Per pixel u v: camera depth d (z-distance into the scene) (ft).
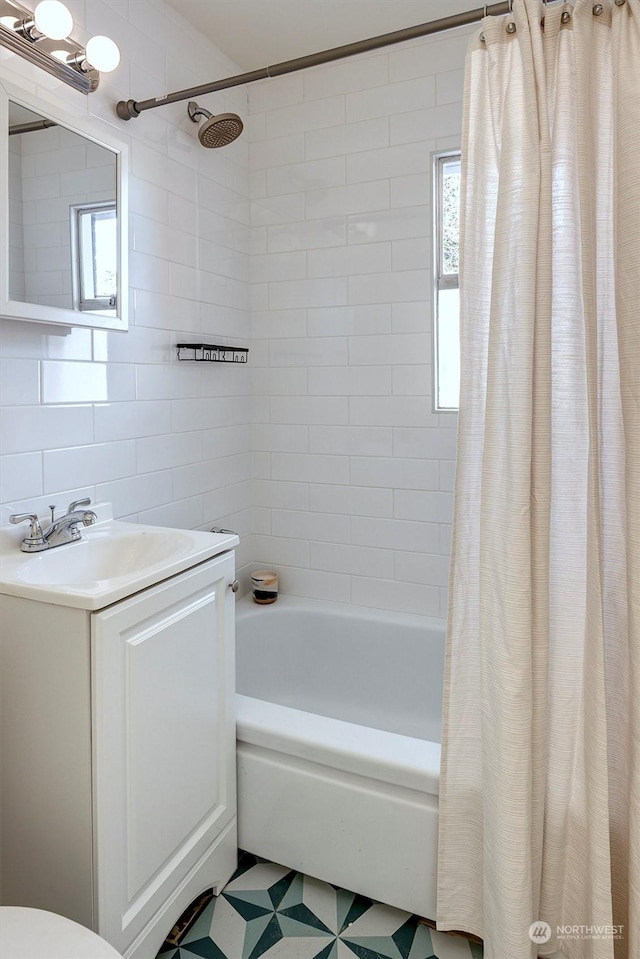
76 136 5.22
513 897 4.03
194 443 7.51
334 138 7.99
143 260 6.49
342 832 5.16
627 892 4.33
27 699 4.10
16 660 4.12
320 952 4.75
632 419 3.99
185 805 4.79
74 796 3.97
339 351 8.18
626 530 4.09
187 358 7.18
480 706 4.52
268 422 8.73
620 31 3.94
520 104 4.11
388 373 7.92
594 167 4.08
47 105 4.85
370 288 7.92
